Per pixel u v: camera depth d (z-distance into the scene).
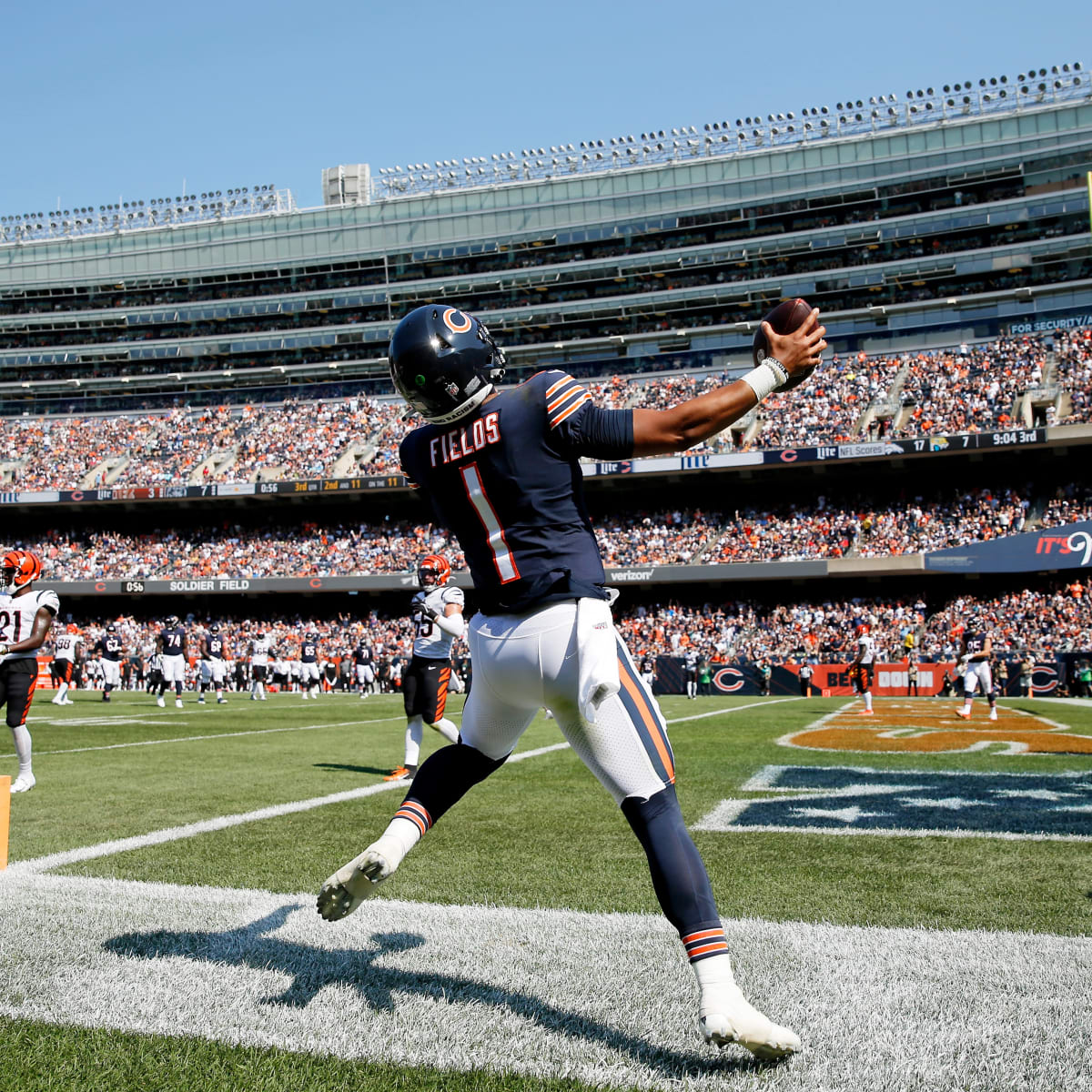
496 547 2.60
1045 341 39.53
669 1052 2.45
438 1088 2.24
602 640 2.46
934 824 5.65
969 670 16.66
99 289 55.28
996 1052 2.42
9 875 4.36
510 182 51.00
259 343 51.94
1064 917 3.61
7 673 7.27
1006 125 43.72
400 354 2.61
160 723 15.95
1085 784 7.60
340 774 8.55
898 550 34.91
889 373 40.78
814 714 18.23
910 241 44.88
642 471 38.09
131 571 43.06
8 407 53.44
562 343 48.34
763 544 37.06
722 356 46.12
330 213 52.91
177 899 3.90
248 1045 2.48
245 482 44.34
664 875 2.45
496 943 3.33
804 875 4.32
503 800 6.70
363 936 3.40
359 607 43.00
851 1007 2.70
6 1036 2.53
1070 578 33.72
